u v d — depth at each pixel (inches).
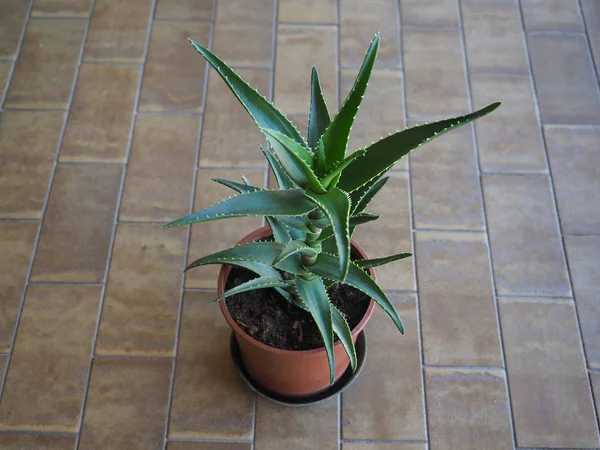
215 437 60.1
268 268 49.5
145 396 61.8
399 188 73.4
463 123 35.7
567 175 74.4
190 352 64.0
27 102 78.7
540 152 75.9
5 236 69.9
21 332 64.7
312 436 60.2
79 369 63.0
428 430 60.6
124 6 86.0
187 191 73.0
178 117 77.8
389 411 61.3
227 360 63.7
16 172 73.8
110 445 59.7
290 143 34.9
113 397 61.7
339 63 82.4
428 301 66.9
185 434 60.2
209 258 46.2
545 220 71.4
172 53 82.5
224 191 73.2
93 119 77.5
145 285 67.4
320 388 59.9
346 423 60.7
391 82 81.0
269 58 82.5
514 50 83.5
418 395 62.1
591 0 87.4
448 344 64.6
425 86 80.7
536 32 84.9
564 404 61.6
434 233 70.7
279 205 37.1
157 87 79.9
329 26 85.1
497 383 62.7
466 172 74.4
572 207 72.2
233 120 77.6
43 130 76.7
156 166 74.5
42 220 71.0
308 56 82.8
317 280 47.6
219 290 50.9
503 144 76.3
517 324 65.6
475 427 60.6
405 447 59.8
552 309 66.4
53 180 73.4
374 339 64.9
